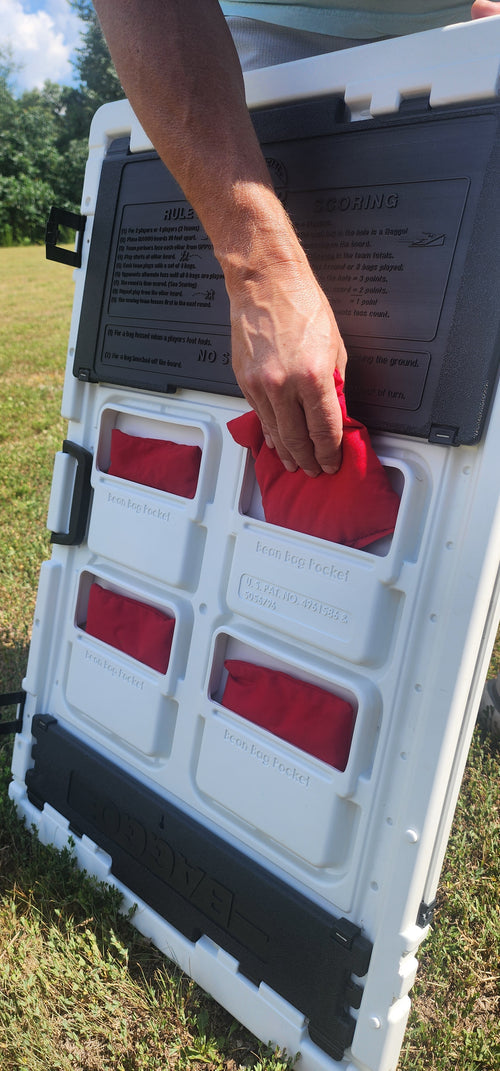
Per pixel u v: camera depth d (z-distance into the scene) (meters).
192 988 1.62
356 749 1.37
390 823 1.36
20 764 2.14
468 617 1.23
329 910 1.45
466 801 2.20
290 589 1.46
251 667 1.55
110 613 1.85
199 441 1.70
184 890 1.67
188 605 1.71
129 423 1.88
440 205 1.26
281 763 1.49
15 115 21.83
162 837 1.71
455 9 1.61
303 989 1.45
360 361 1.36
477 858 1.98
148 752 1.76
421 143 1.28
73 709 2.01
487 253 1.20
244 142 1.25
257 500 1.58
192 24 1.23
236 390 1.55
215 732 1.61
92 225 1.90
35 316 10.27
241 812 1.56
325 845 1.41
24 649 2.88
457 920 1.80
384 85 1.32
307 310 1.21
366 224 1.35
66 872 1.90
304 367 1.19
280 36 1.72
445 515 1.27
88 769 1.90
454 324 1.24
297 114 1.45
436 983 1.65
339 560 1.38
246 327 1.24
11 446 5.25
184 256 1.65
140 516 1.77
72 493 2.00
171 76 1.23
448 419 1.24
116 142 1.85
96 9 1.34
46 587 2.04
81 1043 1.51
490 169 1.20
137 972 1.69
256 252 1.22
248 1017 1.56
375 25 1.64
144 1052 1.46
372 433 1.38
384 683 1.36
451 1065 1.48
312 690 1.45
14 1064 1.45
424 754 1.29
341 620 1.38
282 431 1.29
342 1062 1.44
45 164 22.05
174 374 1.68
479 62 1.21
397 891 1.32
